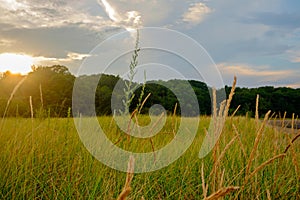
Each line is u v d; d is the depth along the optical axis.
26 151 3.40
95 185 2.75
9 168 3.08
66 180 3.04
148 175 3.21
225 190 0.90
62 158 3.51
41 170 3.12
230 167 3.03
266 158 3.20
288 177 3.14
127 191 0.77
